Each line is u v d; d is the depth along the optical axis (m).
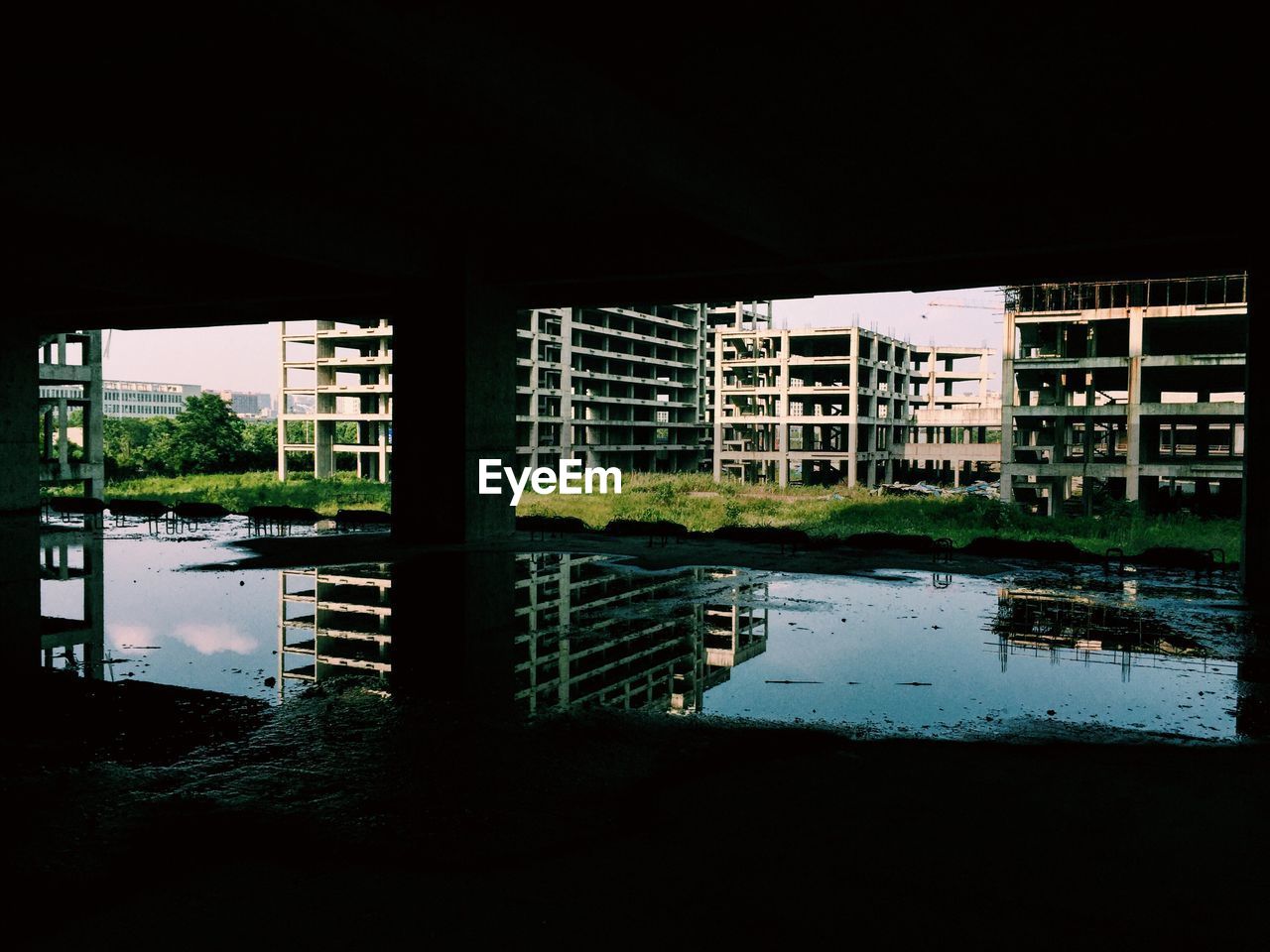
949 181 18.14
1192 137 15.61
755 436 87.94
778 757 7.62
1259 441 16.39
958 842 5.89
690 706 9.14
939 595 15.89
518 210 21.14
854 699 9.39
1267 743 7.96
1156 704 9.20
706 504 39.19
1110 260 20.17
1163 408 48.78
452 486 23.55
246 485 57.06
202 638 12.54
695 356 105.75
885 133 15.34
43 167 15.37
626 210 21.05
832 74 12.95
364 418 76.44
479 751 7.77
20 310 30.83
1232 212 16.30
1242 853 5.74
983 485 77.25
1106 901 5.10
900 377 94.88
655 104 14.12
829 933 4.73
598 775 7.18
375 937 4.73
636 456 96.25
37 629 13.21
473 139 15.89
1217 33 11.51
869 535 22.89
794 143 15.85
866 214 19.77
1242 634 12.63
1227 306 47.03
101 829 6.12
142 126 15.34
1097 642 12.12
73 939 4.72
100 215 16.41
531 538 24.47
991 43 11.90
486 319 23.97
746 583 17.12
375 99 13.93
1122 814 6.36
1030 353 59.81
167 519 30.86
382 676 10.38
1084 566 19.73
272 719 8.73
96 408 46.41
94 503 32.56
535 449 78.56
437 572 18.52
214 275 27.14
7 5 10.84
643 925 4.83
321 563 19.78
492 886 5.30
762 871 5.48
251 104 14.19
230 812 6.42
